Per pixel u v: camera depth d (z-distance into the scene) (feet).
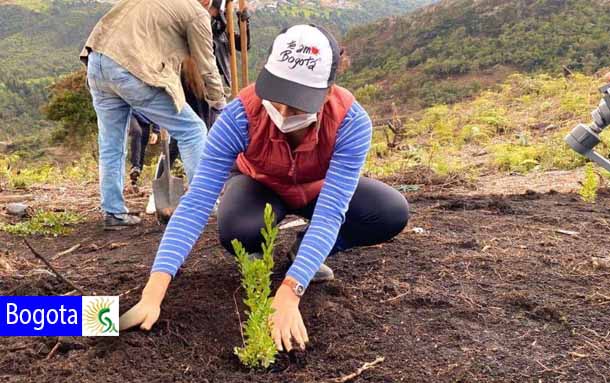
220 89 15.60
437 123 40.24
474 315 9.91
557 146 27.71
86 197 22.84
